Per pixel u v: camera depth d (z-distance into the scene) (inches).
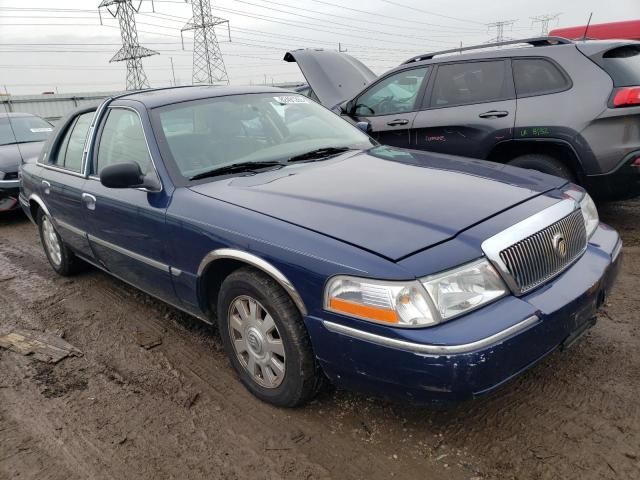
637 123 179.9
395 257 85.6
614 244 116.0
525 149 207.8
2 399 123.0
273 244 98.1
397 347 82.8
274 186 115.5
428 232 90.8
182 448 101.8
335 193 108.3
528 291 93.0
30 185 195.3
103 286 187.6
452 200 102.7
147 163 131.2
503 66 207.5
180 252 119.5
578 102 188.9
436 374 80.9
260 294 102.6
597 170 188.1
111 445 104.2
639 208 231.6
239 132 141.4
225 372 127.1
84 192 152.9
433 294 83.2
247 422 107.7
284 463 95.7
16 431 110.8
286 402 106.7
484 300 87.2
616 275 113.4
